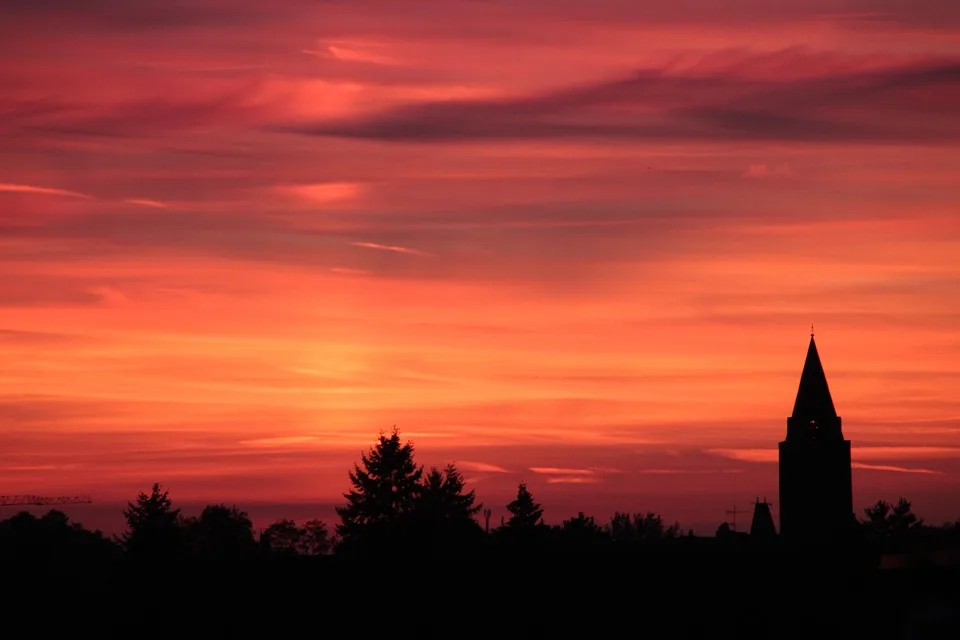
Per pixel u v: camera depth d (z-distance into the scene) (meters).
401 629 112.06
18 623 131.75
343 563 130.38
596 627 106.31
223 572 130.50
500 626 109.38
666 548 151.38
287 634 115.56
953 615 59.69
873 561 106.06
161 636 124.44
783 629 100.00
